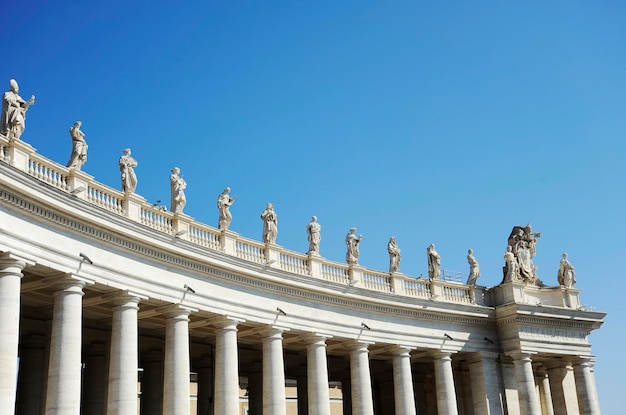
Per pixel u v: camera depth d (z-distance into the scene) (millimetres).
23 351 37469
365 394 46219
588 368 58312
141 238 33688
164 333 41781
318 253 46781
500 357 55906
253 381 51719
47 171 30500
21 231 28078
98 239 31891
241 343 46938
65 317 29719
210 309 37688
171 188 38406
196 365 48281
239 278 39875
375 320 48562
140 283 33812
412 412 48688
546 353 56156
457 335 53438
